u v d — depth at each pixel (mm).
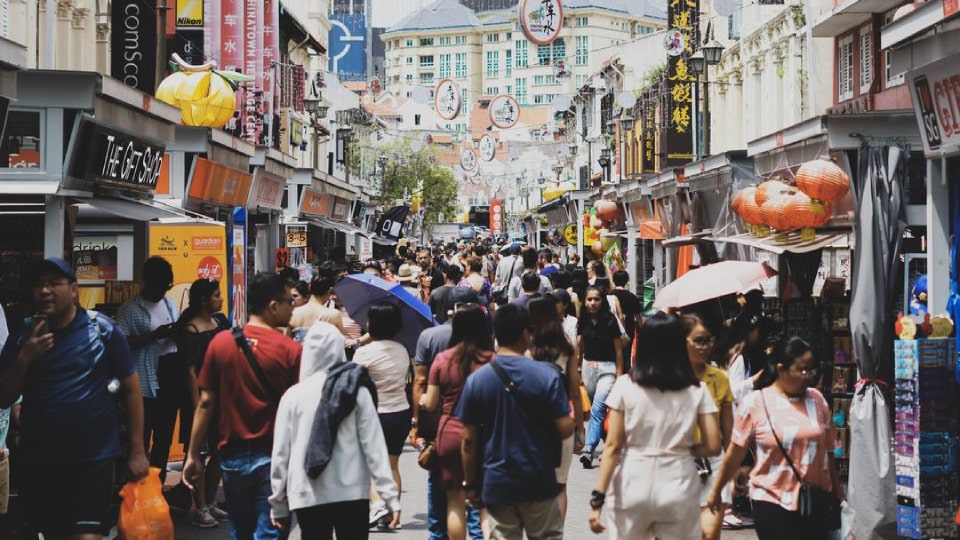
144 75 23016
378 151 86500
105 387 7504
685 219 23219
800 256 13914
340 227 35531
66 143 12117
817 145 13070
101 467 7449
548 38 26453
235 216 17297
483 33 155375
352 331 14406
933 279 10820
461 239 79188
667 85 37719
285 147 48969
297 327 13211
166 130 14961
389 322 10750
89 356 7430
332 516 7516
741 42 37000
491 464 7371
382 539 10438
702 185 20141
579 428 10445
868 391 10852
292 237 28484
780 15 32562
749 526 11008
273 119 34531
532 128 117188
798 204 12789
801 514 7434
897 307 12633
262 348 8117
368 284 13062
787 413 7512
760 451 7562
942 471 9781
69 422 7332
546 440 7391
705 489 8781
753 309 11242
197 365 10680
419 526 10992
